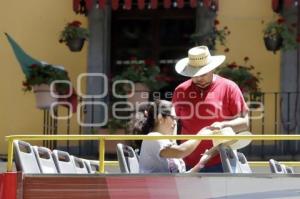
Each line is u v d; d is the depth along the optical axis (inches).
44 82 941.2
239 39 975.0
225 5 979.9
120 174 473.4
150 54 1006.4
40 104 947.3
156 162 553.0
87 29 970.1
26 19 993.5
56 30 991.6
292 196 470.0
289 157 938.7
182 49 1000.2
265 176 471.8
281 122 964.0
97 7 959.6
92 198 472.1
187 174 473.7
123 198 472.4
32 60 965.2
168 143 557.3
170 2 941.2
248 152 948.0
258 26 975.0
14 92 987.9
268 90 970.7
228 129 547.8
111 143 900.0
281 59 970.1
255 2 977.5
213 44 964.0
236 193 471.8
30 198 471.8
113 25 1005.2
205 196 471.8
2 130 987.3
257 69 972.6
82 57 986.7
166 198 472.7
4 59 992.2
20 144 517.7
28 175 472.7
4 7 995.3
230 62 972.6
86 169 618.2
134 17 1002.1
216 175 472.7
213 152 558.9
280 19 948.0
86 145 959.6
